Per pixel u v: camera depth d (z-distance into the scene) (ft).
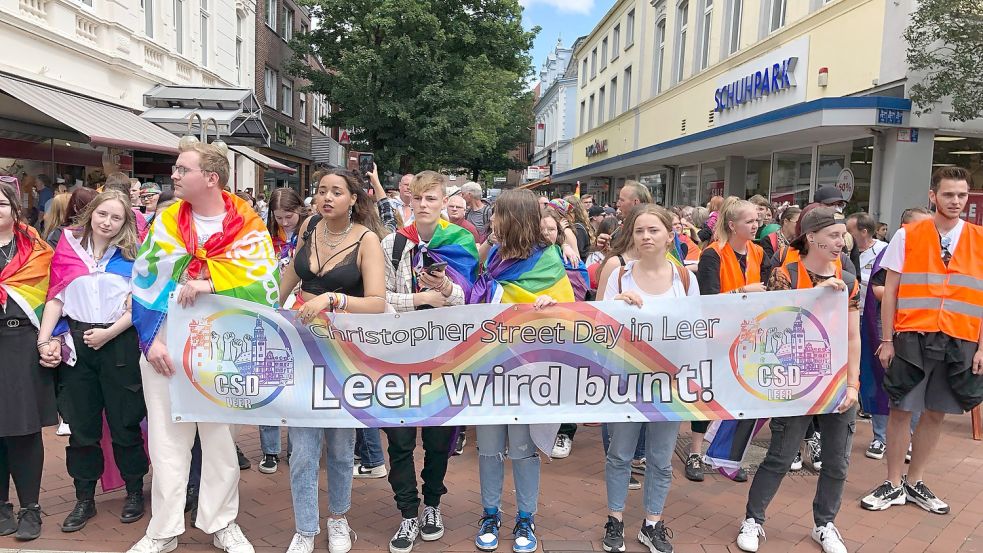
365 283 10.94
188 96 44.32
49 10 34.53
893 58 34.86
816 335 11.65
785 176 47.01
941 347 12.68
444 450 11.71
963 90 28.40
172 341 10.71
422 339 11.25
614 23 94.94
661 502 11.56
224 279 10.80
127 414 11.76
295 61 77.05
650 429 11.74
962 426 19.03
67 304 11.45
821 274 12.00
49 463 15.08
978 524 12.82
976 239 12.93
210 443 10.93
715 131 47.98
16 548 11.11
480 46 73.56
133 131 33.45
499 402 11.44
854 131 35.91
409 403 11.29
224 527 11.05
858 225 18.28
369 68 67.56
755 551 11.55
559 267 11.73
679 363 11.56
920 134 33.58
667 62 71.77
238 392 10.93
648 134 78.02
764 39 49.03
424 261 12.07
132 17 42.60
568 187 127.13
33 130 32.45
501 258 11.78
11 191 11.30
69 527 11.71
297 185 101.45
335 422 11.07
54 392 11.69
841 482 11.66
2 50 31.01
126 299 11.75
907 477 13.88
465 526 12.48
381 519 12.74
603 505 13.57
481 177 174.50
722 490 14.49
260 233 11.29
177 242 10.71
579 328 11.43
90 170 37.45
